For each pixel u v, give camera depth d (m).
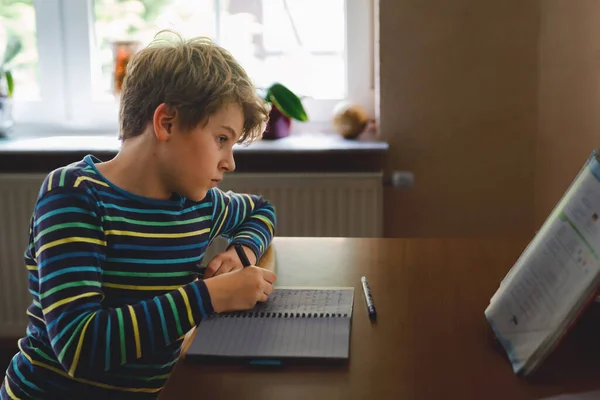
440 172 2.22
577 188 0.85
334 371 0.81
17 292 2.24
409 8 2.14
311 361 0.83
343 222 2.16
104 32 2.42
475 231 2.24
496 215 2.23
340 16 2.34
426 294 1.06
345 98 2.38
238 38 2.37
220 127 1.03
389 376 0.80
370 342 0.89
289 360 0.83
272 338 0.88
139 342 0.88
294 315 0.96
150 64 1.04
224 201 1.25
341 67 2.37
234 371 0.81
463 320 0.96
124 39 2.34
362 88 2.37
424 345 0.88
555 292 0.80
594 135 1.75
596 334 0.89
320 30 2.36
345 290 1.06
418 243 1.34
